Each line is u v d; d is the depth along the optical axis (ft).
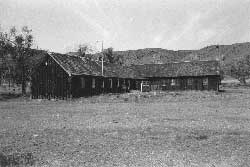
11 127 67.82
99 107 114.52
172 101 138.21
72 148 46.83
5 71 206.28
